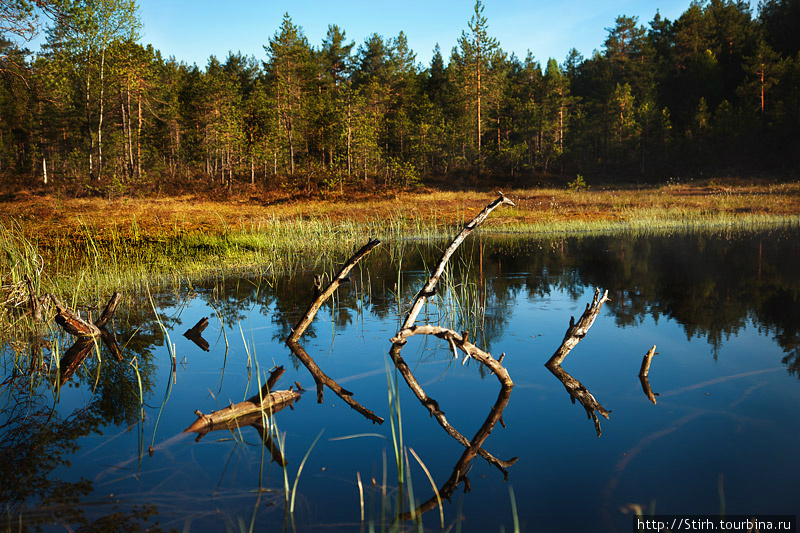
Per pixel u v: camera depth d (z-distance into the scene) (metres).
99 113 28.08
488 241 13.88
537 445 2.45
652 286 6.64
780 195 25.25
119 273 8.24
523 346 4.23
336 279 4.67
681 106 52.03
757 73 43.22
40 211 17.56
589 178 42.91
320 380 3.54
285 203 24.62
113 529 1.79
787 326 4.50
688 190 30.36
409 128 43.25
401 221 18.81
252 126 31.42
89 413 2.98
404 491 2.06
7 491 2.07
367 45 67.56
